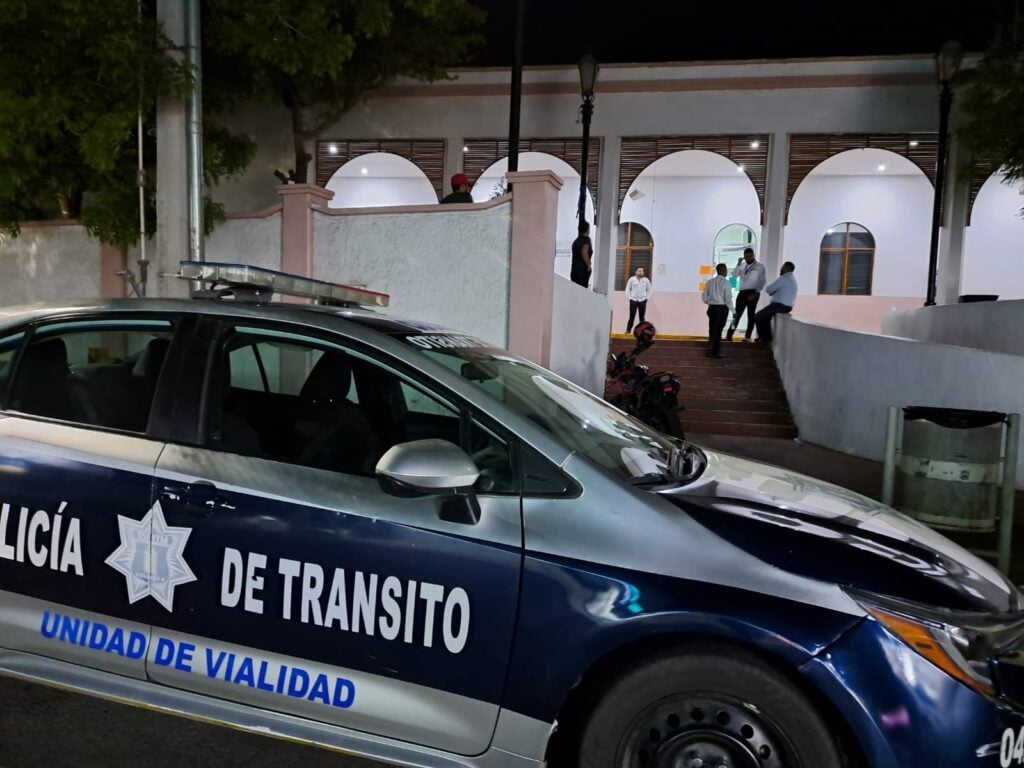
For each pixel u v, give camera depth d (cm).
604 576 230
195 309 291
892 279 1755
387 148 1528
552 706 232
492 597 236
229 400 287
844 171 1725
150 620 264
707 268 1822
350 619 246
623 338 1398
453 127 1506
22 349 299
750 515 249
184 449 270
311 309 292
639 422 363
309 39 761
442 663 240
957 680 216
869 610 220
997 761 214
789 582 224
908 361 883
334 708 249
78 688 268
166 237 666
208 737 307
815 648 215
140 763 285
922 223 1734
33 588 275
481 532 240
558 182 791
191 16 657
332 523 249
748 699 220
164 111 661
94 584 268
